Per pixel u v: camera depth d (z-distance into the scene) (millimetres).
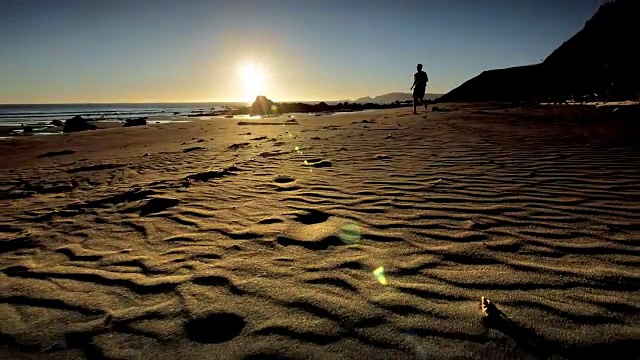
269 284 1965
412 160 5164
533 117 9742
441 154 5469
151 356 1479
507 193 3324
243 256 2334
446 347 1409
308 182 4211
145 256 2441
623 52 18859
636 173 3736
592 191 3232
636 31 19375
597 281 1797
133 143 11938
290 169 5090
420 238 2447
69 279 2180
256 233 2715
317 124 14883
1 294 2041
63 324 1730
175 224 3049
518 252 2160
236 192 3973
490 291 1769
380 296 1784
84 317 1778
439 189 3584
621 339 1394
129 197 4020
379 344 1452
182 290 1962
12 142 13539
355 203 3299
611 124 7133
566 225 2518
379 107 45688
